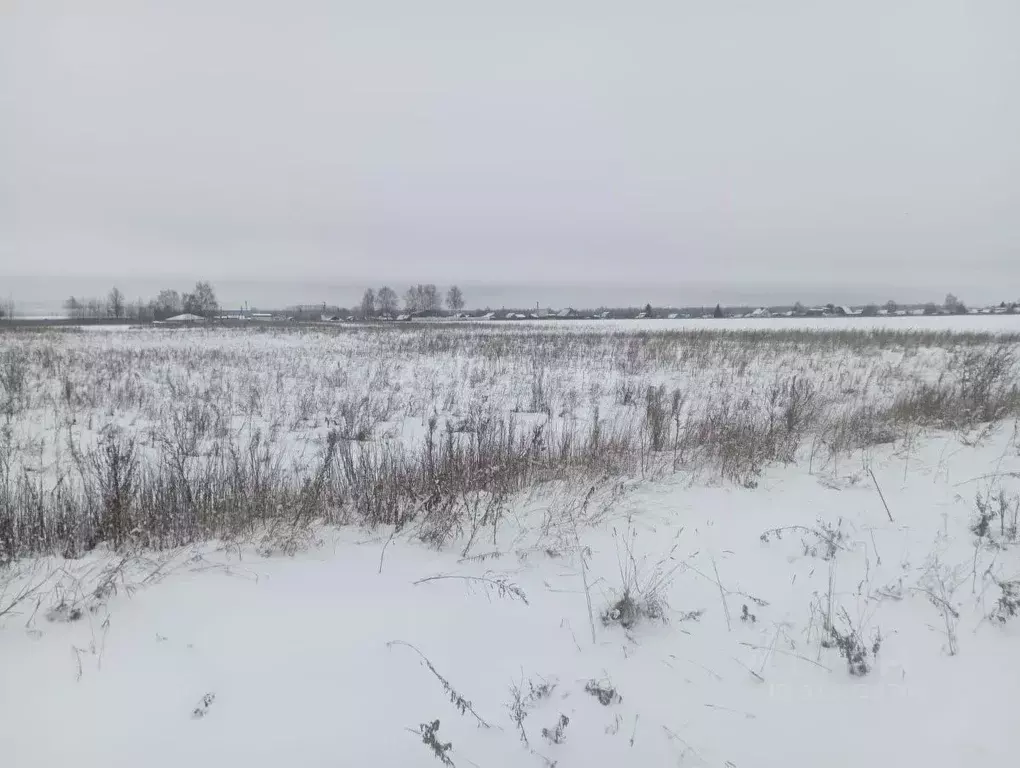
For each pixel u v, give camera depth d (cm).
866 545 409
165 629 303
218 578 365
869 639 301
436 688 266
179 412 964
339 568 385
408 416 973
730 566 389
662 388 898
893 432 720
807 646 301
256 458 608
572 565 395
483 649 296
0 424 850
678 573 381
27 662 272
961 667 281
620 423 810
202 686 260
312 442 805
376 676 271
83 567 376
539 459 610
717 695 268
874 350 1881
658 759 231
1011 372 1082
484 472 561
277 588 353
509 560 402
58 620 308
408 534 454
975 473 546
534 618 327
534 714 252
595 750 235
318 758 224
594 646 303
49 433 816
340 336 2778
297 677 268
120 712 243
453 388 1175
